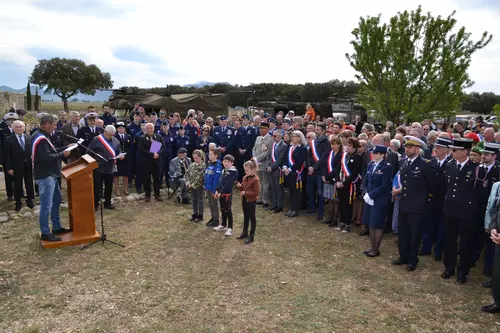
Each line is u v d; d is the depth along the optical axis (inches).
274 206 332.5
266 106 803.4
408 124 516.1
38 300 177.2
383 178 226.2
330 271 214.4
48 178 234.8
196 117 519.8
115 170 323.9
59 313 167.0
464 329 160.6
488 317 169.9
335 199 280.5
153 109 625.3
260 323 161.5
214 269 213.2
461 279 201.9
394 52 499.8
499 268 167.5
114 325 158.7
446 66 485.4
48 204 235.6
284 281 200.5
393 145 269.1
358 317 167.6
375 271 215.5
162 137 384.8
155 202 349.7
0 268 207.5
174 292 186.9
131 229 274.7
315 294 187.3
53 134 348.2
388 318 167.5
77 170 237.5
